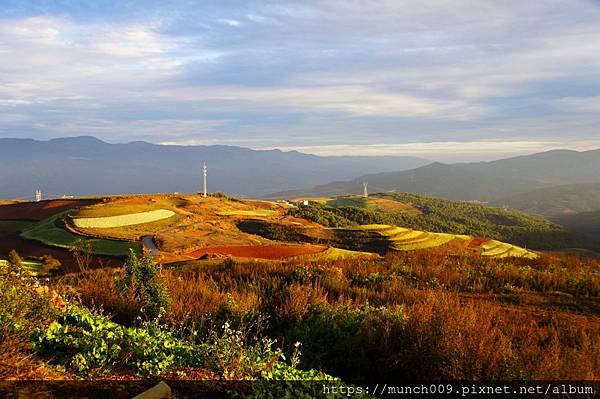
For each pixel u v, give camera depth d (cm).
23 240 6544
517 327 830
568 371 602
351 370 708
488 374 609
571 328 834
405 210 17612
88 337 545
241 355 537
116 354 502
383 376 687
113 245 6169
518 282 1404
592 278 1373
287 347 780
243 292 1128
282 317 909
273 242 7112
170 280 1217
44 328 536
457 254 2245
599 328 914
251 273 1509
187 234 7275
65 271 4031
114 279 1066
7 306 474
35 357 464
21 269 605
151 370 486
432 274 1514
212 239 6900
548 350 654
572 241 13138
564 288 1325
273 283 1233
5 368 413
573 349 684
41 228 7325
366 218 13225
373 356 723
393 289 1228
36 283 627
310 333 831
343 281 1383
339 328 831
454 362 627
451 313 742
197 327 810
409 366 677
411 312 816
